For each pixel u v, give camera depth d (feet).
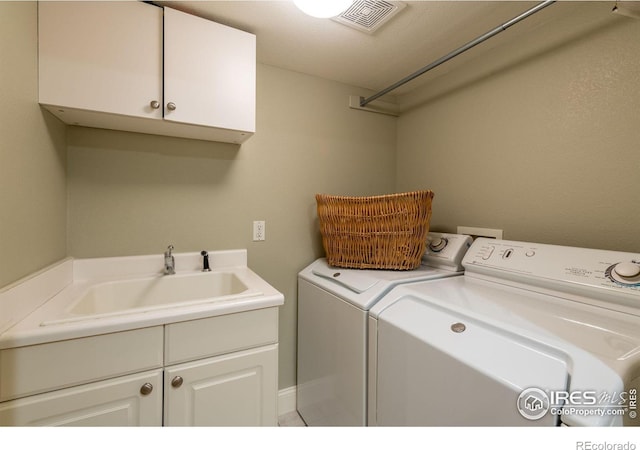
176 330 3.11
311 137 6.05
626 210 3.54
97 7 3.45
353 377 3.97
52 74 3.24
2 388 2.42
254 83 4.37
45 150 3.39
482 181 5.22
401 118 7.03
